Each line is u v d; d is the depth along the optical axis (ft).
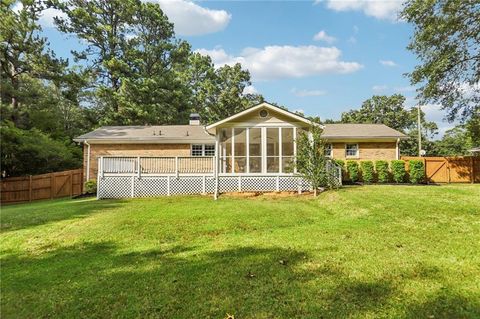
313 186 44.83
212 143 65.98
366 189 43.68
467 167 64.54
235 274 16.25
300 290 14.01
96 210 36.14
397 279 14.73
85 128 100.01
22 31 72.79
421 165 61.77
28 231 27.53
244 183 50.93
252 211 32.76
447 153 134.51
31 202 59.36
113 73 93.66
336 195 39.42
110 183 50.47
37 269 18.67
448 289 13.48
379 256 17.93
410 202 32.42
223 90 151.74
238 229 26.45
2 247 23.61
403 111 140.36
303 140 45.88
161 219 30.09
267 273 16.17
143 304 13.55
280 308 12.54
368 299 12.94
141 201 43.09
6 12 71.82
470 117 61.11
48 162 72.95
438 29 55.52
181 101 110.22
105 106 100.78
